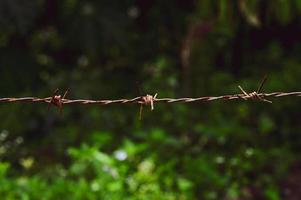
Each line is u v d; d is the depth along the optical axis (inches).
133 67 393.7
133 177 266.1
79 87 358.9
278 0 256.1
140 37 405.1
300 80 361.4
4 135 322.3
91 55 389.1
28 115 344.5
